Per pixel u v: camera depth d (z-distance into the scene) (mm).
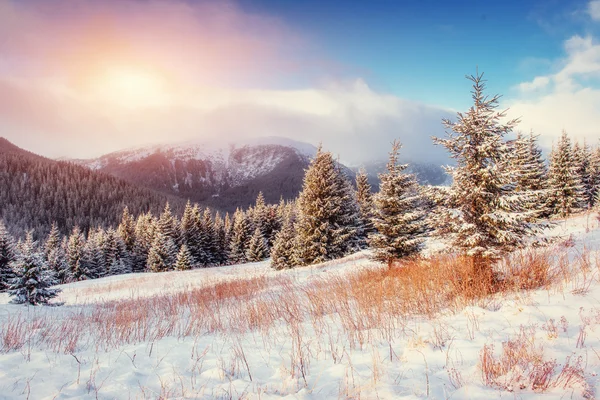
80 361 4922
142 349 5520
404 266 10969
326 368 4258
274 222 56062
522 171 7266
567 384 3059
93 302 16406
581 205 29047
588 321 4191
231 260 54531
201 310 8852
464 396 3174
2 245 25672
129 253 56344
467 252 7215
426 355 4164
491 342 4188
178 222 58188
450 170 7816
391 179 12773
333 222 22328
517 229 7168
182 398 3672
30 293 12133
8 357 4988
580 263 6637
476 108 7469
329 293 9016
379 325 5637
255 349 5336
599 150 35938
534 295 5664
